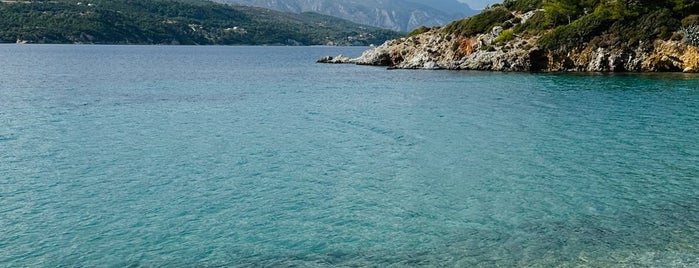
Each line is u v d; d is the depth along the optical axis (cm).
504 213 2188
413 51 11225
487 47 9838
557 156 3086
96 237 1958
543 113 4547
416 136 3659
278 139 3584
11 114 4453
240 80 8069
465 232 1992
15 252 1830
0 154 3103
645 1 8912
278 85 7219
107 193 2444
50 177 2678
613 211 2191
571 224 2052
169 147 3334
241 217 2161
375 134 3738
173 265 1742
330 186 2564
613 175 2698
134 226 2059
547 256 1755
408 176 2723
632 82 6812
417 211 2222
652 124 3959
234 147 3350
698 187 2491
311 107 5041
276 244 1902
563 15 9669
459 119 4306
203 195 2428
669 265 1659
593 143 3388
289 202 2339
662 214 2147
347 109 4903
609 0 9388
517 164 2928
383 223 2091
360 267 1714
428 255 1794
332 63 13025
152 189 2508
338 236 1969
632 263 1681
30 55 15662
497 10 11219
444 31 11331
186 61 14025
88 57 15000
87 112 4641
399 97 5750
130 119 4322
